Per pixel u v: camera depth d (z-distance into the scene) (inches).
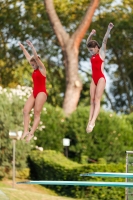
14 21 2129.7
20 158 1453.0
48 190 1422.2
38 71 711.1
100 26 2219.5
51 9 1785.2
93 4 1749.5
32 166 1503.4
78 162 1552.7
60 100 2359.7
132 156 1179.9
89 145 1549.0
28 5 2121.1
